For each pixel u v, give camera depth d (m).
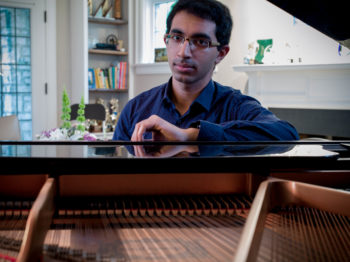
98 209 1.01
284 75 4.66
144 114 2.05
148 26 5.92
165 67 5.54
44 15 5.57
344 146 1.32
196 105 1.92
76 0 5.54
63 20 5.75
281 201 0.95
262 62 4.84
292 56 4.79
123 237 0.93
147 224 0.99
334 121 4.42
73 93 5.76
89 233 0.94
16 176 1.03
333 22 1.67
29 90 5.62
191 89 1.91
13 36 5.46
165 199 1.10
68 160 0.93
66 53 5.81
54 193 0.94
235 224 1.00
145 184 1.11
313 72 4.49
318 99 4.50
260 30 4.95
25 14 5.50
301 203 0.95
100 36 5.97
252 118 1.83
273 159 1.01
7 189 1.03
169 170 0.96
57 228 0.95
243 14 5.05
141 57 5.87
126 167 0.94
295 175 1.18
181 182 1.13
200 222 1.00
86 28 5.43
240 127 1.46
